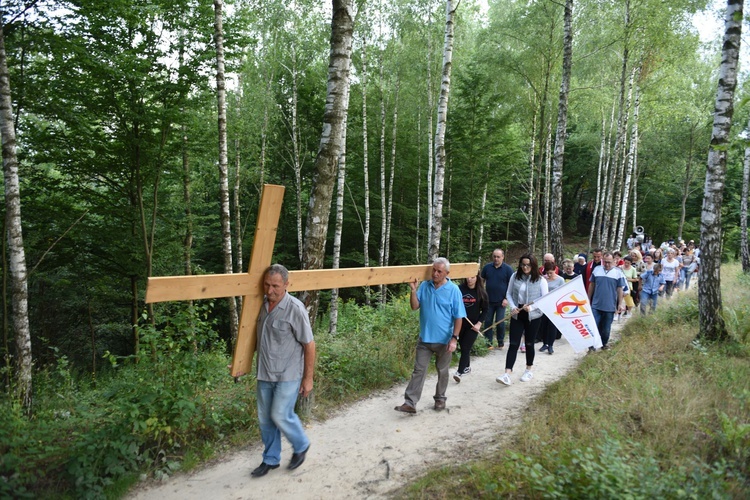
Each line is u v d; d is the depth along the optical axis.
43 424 4.16
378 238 23.08
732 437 3.79
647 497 3.00
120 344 16.39
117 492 3.63
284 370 3.81
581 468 3.43
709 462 3.68
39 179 10.49
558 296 6.42
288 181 22.27
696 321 8.48
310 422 5.12
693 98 25.23
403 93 20.91
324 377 6.09
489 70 19.61
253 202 20.52
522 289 6.64
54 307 13.98
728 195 34.25
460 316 5.26
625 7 17.33
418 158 21.53
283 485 3.83
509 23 19.02
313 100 20.47
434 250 9.89
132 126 10.58
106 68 8.68
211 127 11.95
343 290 20.36
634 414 4.69
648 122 22.88
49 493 3.46
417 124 22.05
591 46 19.06
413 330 8.38
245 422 4.84
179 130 11.01
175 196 13.88
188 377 4.56
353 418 5.28
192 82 10.35
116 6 8.70
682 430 4.19
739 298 10.60
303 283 4.12
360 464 4.18
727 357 6.39
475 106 18.33
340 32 5.14
